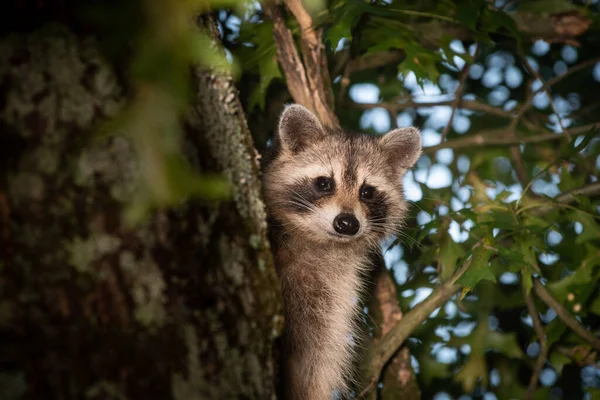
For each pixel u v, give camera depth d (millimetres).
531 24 10578
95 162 3498
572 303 9094
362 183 9391
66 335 3432
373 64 11156
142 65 2836
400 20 9586
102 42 3508
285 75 9195
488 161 11055
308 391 8117
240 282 4207
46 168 3445
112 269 3553
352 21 8492
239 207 4316
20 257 3391
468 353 9773
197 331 3834
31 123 3453
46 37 3496
